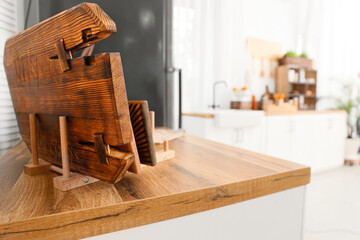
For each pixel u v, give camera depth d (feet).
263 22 11.78
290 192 1.93
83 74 1.31
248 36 11.37
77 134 1.51
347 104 13.28
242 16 10.68
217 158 2.37
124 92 1.26
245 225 1.74
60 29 1.34
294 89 12.50
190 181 1.68
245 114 8.48
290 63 11.52
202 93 9.75
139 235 1.40
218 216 1.63
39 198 1.41
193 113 8.55
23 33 1.66
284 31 12.49
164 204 1.43
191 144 3.12
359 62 14.47
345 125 12.19
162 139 2.34
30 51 1.63
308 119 10.63
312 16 12.94
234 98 10.68
